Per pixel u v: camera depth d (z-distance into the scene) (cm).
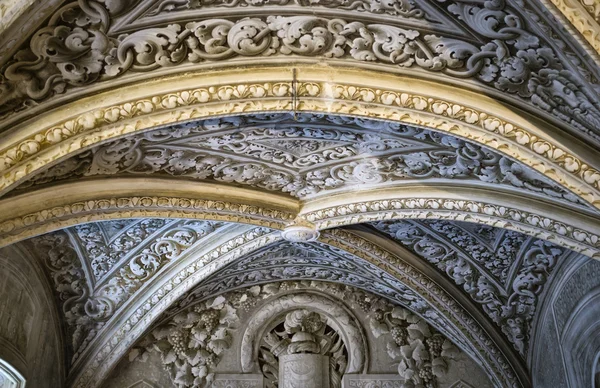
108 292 742
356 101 521
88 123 496
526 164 526
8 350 645
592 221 580
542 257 734
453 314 780
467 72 513
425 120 526
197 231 712
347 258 778
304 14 493
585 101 494
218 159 613
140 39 486
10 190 520
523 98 514
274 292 845
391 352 834
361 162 624
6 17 431
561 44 466
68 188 572
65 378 757
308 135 596
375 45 508
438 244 743
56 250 702
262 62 515
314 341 831
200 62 507
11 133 483
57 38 467
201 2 478
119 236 705
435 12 486
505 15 470
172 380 802
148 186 611
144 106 503
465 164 601
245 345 823
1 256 639
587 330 684
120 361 800
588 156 514
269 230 704
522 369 795
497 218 616
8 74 469
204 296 823
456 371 829
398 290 806
